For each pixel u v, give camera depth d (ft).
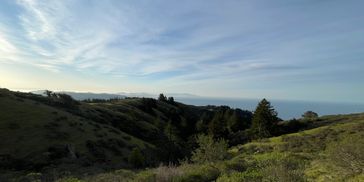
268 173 42.29
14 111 168.66
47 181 82.12
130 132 253.24
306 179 37.78
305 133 206.18
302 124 342.03
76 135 164.25
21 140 144.66
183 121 399.44
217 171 57.67
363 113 365.61
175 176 55.26
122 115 288.30
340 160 35.14
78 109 243.81
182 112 503.61
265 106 295.28
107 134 185.16
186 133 388.78
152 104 458.91
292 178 38.04
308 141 177.99
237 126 369.71
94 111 261.44
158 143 220.64
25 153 135.03
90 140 163.63
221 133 314.35
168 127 290.97
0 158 126.72
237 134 327.67
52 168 119.24
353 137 37.06
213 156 94.43
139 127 277.03
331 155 37.40
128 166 141.28
